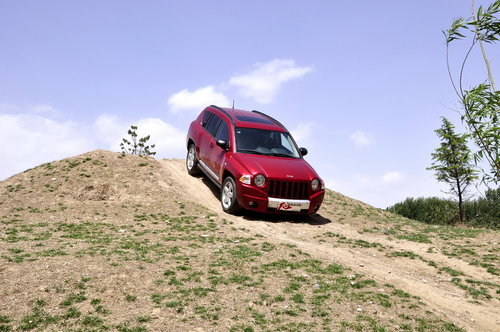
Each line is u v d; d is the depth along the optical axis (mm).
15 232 8188
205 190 12273
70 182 11672
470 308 5727
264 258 6957
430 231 10711
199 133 12430
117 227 8961
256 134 10820
